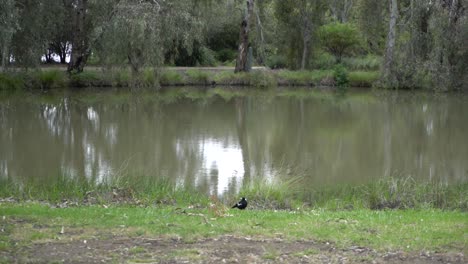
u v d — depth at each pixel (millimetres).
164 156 16641
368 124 24156
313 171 14898
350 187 12578
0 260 6242
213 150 17781
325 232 7598
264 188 11578
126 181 11945
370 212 9547
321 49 44531
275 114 27031
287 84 40625
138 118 24891
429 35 32312
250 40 46500
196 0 36562
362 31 42438
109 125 22734
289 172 14570
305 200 11586
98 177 13242
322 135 21312
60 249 6703
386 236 7477
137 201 10562
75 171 14297
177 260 6410
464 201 10930
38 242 6938
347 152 17859
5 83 32594
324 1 41875
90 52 35969
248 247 6918
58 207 9500
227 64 49062
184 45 32062
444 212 9742
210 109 28422
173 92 35312
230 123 23984
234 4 48156
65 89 34719
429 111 28016
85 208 9094
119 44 30812
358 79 39906
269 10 45594
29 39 30500
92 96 32062
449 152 17969
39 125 22469
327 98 33750
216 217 8492
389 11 39719
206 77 39594
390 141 20078
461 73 30703
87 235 7270
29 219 8000
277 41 43969
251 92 36656
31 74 33938
